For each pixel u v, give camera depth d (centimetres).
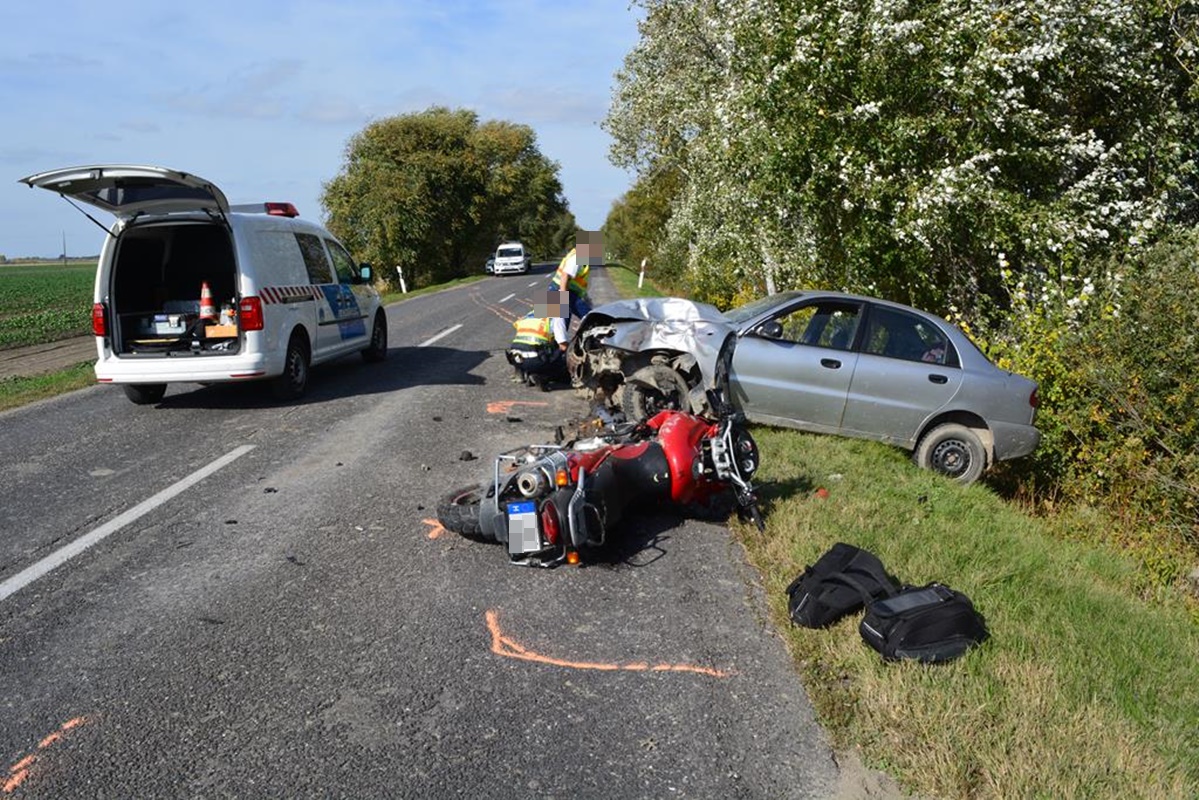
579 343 1002
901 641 423
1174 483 820
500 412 980
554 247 9781
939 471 889
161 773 338
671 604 494
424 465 760
